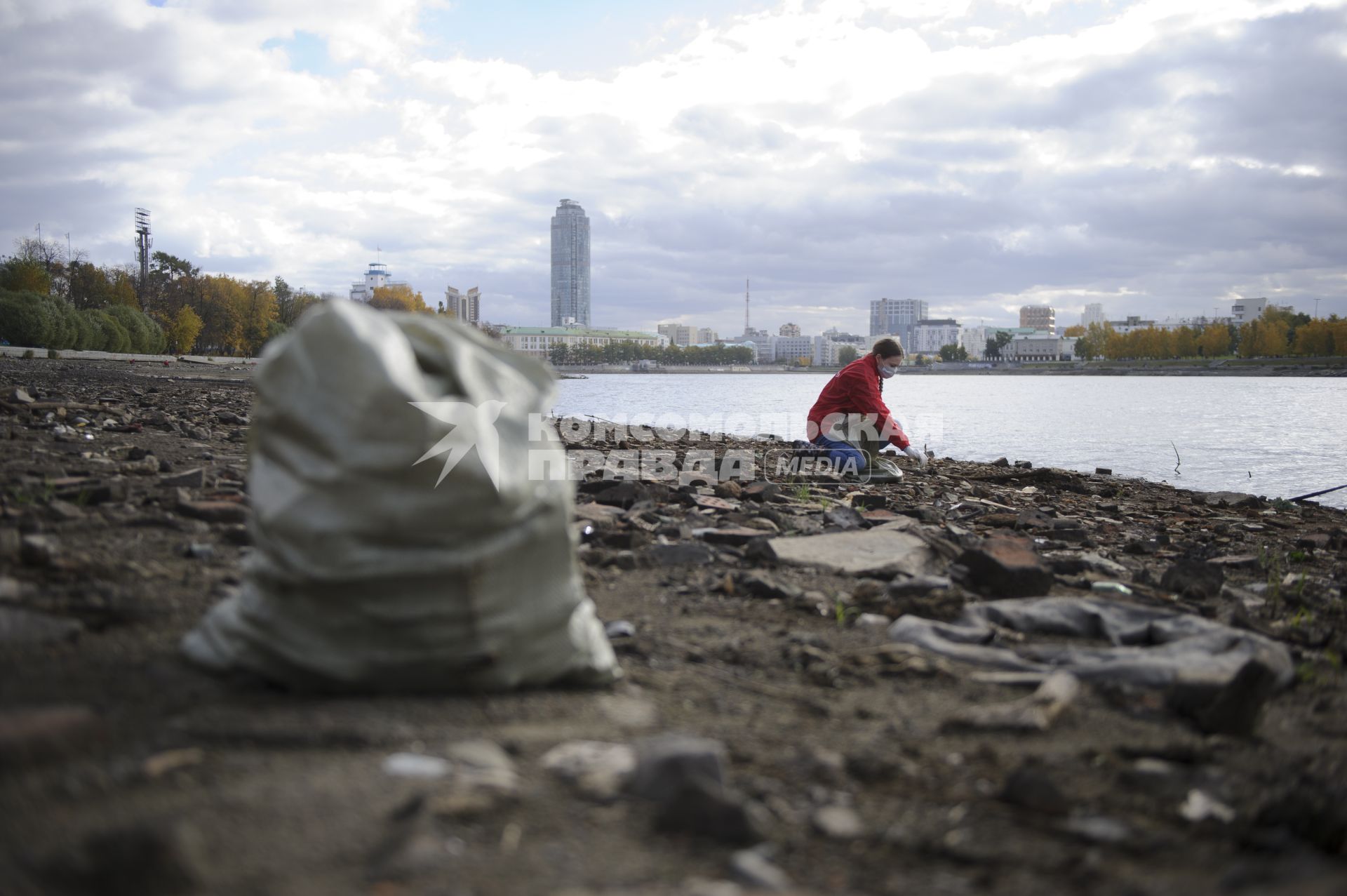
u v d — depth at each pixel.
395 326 2.80
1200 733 3.04
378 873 1.80
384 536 2.59
